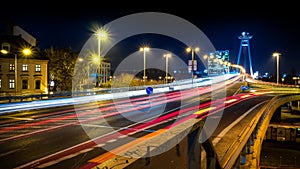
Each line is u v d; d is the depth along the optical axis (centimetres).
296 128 4022
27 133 1295
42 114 2072
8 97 2855
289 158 3209
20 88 4597
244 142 800
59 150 973
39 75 4778
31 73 4712
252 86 7200
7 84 4519
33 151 959
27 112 2205
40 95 3250
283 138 4041
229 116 1978
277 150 3572
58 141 1116
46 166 793
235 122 1680
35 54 4884
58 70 5069
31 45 5125
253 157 945
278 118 4891
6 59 4497
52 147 1016
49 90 4991
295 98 4366
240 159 761
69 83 5131
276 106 3064
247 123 1639
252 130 1076
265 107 2306
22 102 2967
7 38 4922
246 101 3369
